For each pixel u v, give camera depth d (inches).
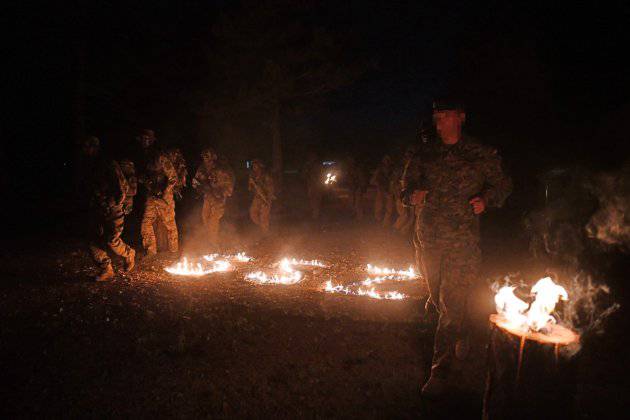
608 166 445.1
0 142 810.2
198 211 778.2
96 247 364.5
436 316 280.5
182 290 344.2
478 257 182.2
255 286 360.5
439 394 184.7
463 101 182.4
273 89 762.8
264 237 601.3
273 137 829.8
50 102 879.7
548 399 141.9
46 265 410.6
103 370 209.3
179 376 204.8
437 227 182.4
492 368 151.6
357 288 357.7
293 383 200.1
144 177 459.2
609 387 194.1
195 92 789.9
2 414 173.8
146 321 272.8
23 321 270.5
